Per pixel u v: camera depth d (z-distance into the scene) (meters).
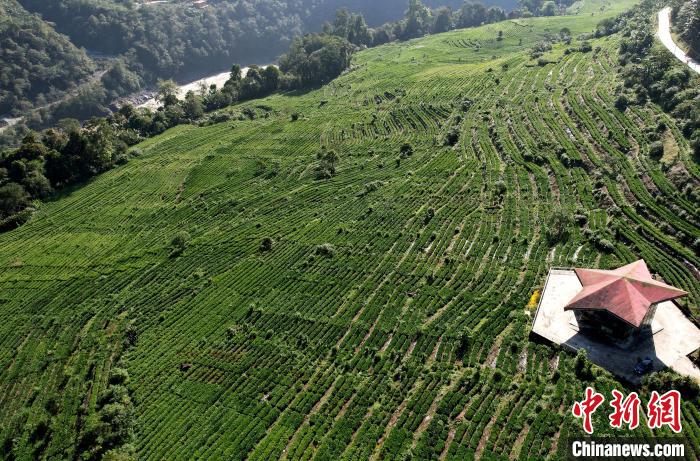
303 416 54.84
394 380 56.66
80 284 88.31
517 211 82.12
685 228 66.75
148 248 96.25
